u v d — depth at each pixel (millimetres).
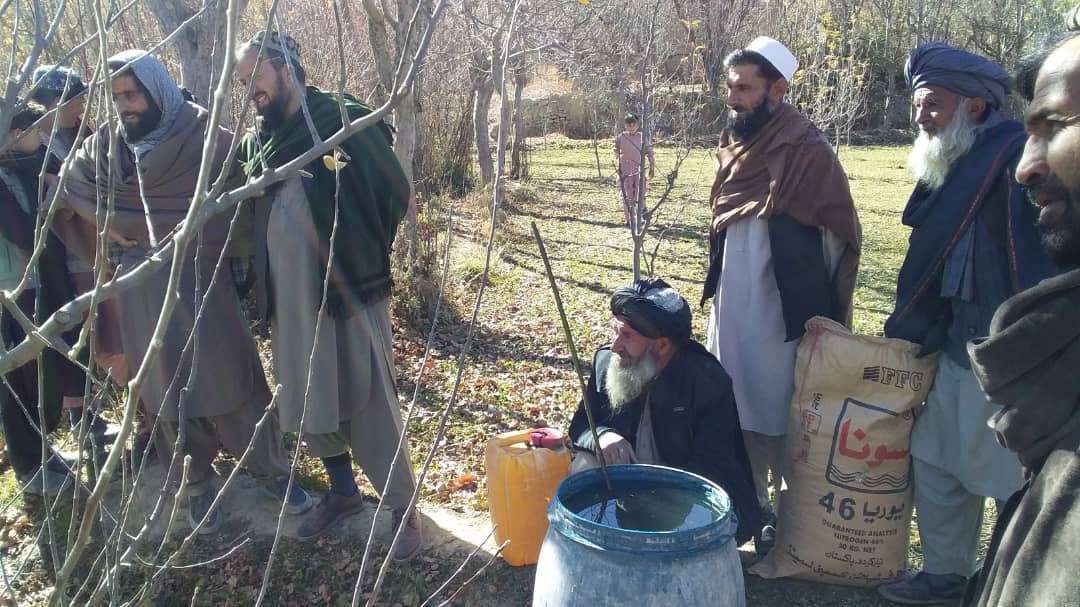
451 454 4621
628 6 7676
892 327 2879
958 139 2650
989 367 1401
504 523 3127
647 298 2857
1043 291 1333
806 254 3076
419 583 3250
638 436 3023
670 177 4973
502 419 5141
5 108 1545
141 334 3256
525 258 9977
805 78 11852
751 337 3240
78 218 3377
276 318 3082
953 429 2705
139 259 3215
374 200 3051
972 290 2625
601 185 16969
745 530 2910
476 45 10953
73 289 3779
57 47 2662
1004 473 2600
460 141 13180
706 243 11008
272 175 1371
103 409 4262
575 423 3184
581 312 7684
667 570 2098
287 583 3365
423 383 5766
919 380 2781
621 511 2426
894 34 26484
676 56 8781
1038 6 21812
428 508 3863
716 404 2930
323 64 8406
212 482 3734
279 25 1445
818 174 3041
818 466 2908
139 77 3004
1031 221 2488
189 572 3414
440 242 8047
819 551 2945
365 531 3512
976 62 2602
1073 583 1187
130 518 1768
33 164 3480
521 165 16750
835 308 3238
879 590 2951
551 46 7500
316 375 3043
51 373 3725
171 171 3131
